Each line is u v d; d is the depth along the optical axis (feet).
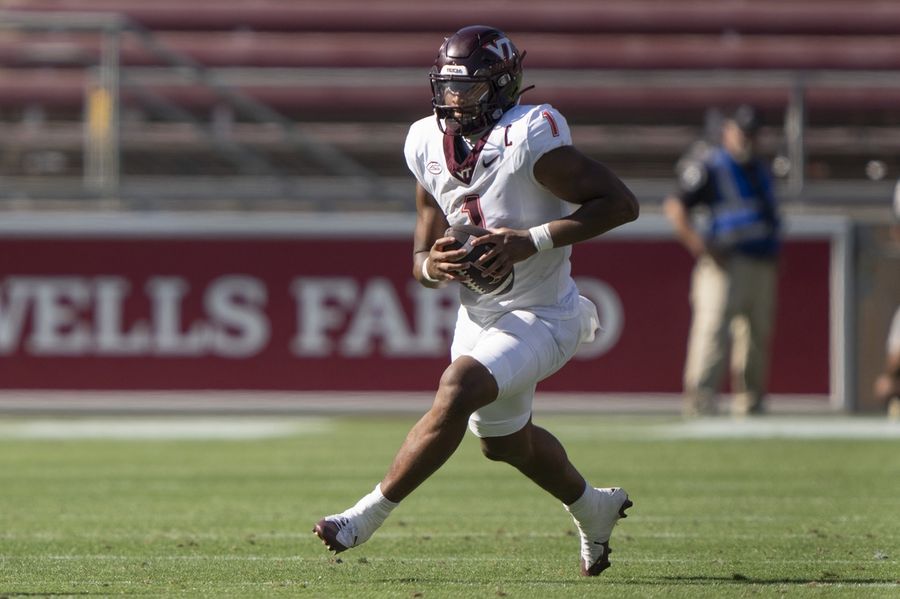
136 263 129.70
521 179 44.39
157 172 161.68
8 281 129.29
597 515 46.78
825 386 129.39
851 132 156.04
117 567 49.90
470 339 46.16
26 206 142.82
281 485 81.15
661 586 44.62
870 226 129.39
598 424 121.29
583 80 146.92
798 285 129.59
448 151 45.21
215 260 130.00
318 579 46.47
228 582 45.83
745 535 59.21
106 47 144.97
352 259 130.00
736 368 123.24
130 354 129.80
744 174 116.88
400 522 64.44
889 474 85.46
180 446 104.99
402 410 129.80
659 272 128.98
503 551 54.39
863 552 53.78
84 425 122.62
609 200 43.57
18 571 48.98
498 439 45.16
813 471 87.04
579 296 47.06
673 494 75.56
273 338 130.00
